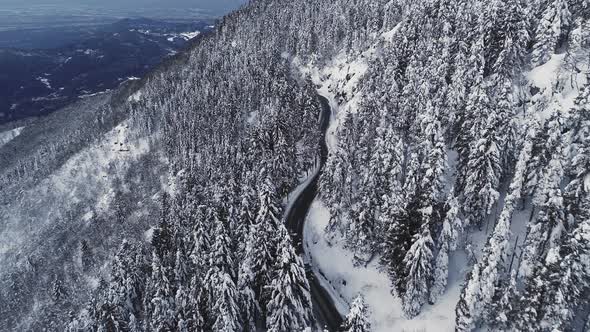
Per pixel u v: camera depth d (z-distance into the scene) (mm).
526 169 43281
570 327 33000
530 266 36438
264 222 44938
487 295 35844
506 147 47781
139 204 107625
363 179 59031
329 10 150375
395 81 76750
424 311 43656
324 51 135000
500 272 38500
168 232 60812
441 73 66000
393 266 47031
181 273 51406
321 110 108688
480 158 44562
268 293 41812
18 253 118812
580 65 53812
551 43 58844
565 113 47875
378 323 45156
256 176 68250
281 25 165250
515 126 49531
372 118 70438
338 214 59469
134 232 90250
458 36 71188
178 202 75188
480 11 71938
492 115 44781
